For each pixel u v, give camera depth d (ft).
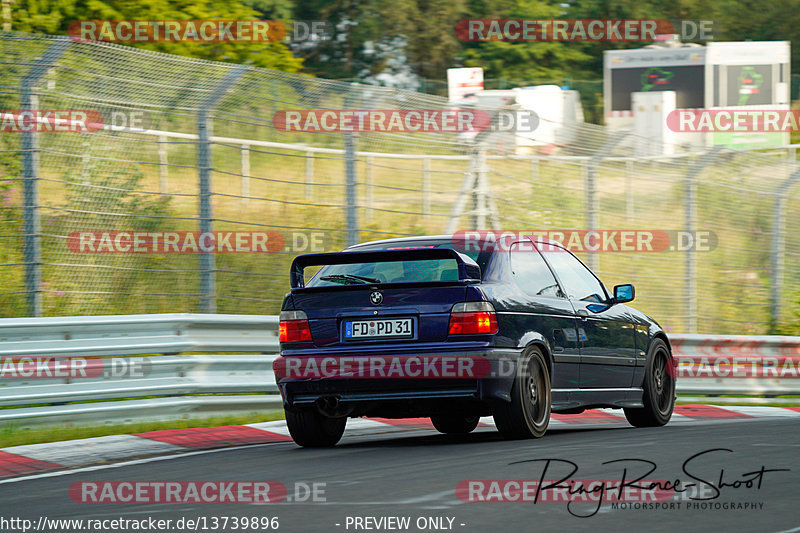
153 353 120.67
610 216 181.27
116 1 236.02
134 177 145.69
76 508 67.92
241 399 126.62
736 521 58.65
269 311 156.35
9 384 110.22
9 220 133.18
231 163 157.38
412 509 62.90
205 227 137.39
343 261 98.48
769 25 532.32
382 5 434.71
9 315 127.85
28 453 97.81
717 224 200.85
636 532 56.03
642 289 191.62
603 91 359.46
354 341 96.48
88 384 114.62
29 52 127.85
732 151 187.62
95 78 132.16
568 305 106.01
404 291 95.71
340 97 146.92
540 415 99.09
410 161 175.11
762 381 164.96
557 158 170.60
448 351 93.40
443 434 115.03
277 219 162.71
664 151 180.96
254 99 141.38
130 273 143.02
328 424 102.63
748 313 206.69
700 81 335.06
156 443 104.37
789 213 214.90
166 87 137.08
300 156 151.33
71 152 139.64
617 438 96.63
